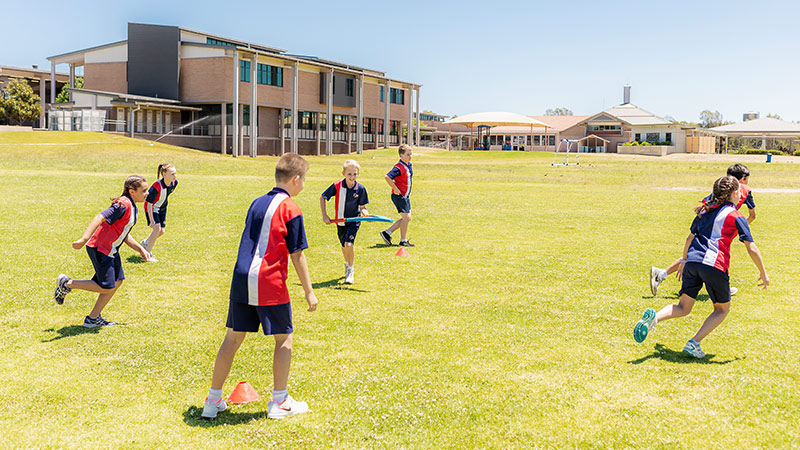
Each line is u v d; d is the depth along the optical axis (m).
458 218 14.01
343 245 7.62
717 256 5.05
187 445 3.59
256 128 52.59
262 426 3.83
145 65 50.22
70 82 57.38
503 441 3.67
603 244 10.68
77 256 8.76
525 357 5.05
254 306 3.90
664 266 8.82
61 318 5.98
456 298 6.95
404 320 6.07
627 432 3.77
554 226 12.90
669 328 5.84
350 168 7.55
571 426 3.85
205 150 51.16
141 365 4.81
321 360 4.95
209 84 49.41
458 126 101.50
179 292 7.07
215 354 5.08
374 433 3.76
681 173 32.31
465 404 4.14
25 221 11.47
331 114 58.47
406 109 74.69
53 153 30.34
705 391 4.37
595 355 5.11
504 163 43.25
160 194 9.03
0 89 65.12
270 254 3.88
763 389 4.39
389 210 15.34
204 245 9.99
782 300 6.89
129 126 47.12
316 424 3.86
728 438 3.70
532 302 6.77
